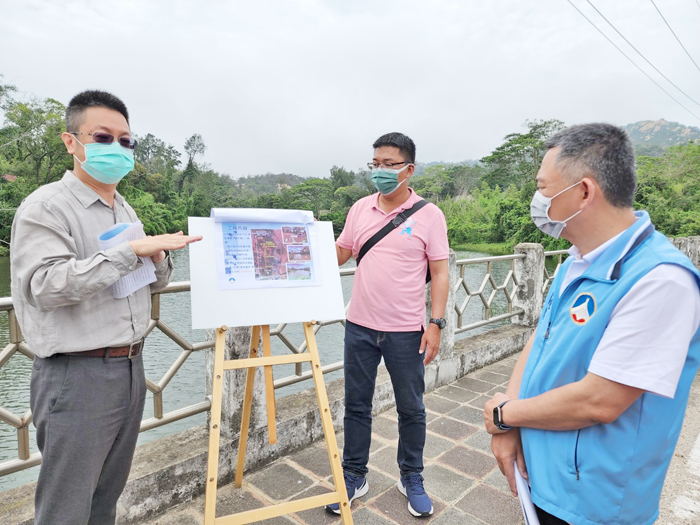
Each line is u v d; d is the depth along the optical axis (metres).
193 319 1.73
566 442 1.04
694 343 0.98
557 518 1.10
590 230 1.07
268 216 1.98
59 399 1.32
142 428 2.21
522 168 55.88
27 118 29.73
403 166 2.08
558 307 1.14
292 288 1.93
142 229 1.47
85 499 1.37
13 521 1.69
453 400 3.45
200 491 2.21
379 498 2.25
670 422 0.99
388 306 2.11
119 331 1.42
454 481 2.40
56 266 1.23
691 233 29.36
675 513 2.11
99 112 1.39
